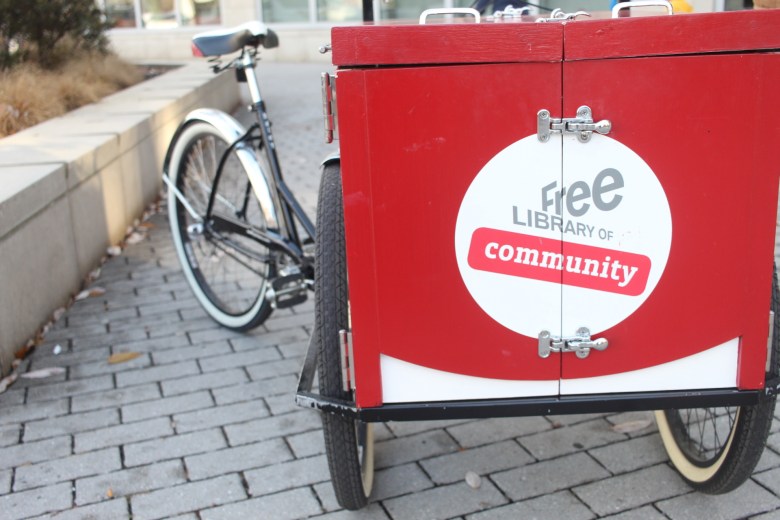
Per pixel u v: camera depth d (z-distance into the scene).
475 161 1.95
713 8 7.99
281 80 12.05
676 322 2.06
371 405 2.12
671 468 2.74
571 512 2.55
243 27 3.48
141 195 5.74
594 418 3.07
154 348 3.74
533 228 1.99
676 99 1.90
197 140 3.79
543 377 2.10
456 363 2.09
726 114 1.91
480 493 2.66
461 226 1.99
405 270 2.02
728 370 2.11
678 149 1.93
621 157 1.94
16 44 7.55
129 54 15.45
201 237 3.88
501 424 3.05
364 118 1.92
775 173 1.95
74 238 4.38
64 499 2.70
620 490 2.64
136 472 2.83
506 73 1.89
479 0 3.30
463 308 2.05
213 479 2.78
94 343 3.80
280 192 3.46
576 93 1.90
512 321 2.06
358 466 2.36
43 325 3.93
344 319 2.22
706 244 2.00
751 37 1.86
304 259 3.31
